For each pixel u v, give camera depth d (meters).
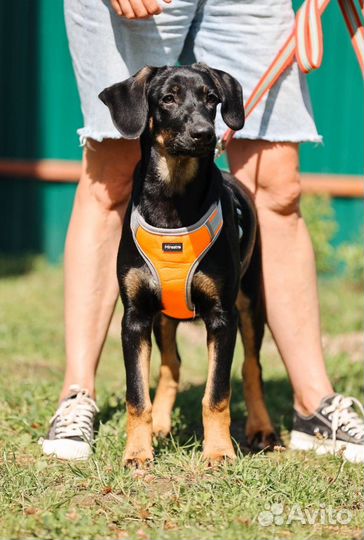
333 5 9.87
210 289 4.11
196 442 4.29
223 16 4.55
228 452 4.11
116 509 3.59
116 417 4.83
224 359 4.15
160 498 3.69
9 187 10.88
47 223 10.84
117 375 6.35
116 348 7.32
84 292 4.71
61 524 3.41
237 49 4.58
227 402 4.16
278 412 5.44
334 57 9.96
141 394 4.12
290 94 4.60
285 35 4.59
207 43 4.63
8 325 7.67
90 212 4.71
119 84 4.20
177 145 3.99
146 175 4.12
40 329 7.64
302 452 4.59
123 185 4.65
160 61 4.48
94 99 4.50
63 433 4.37
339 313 8.48
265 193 4.71
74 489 3.84
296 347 4.74
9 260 10.51
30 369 6.25
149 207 4.08
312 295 4.79
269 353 7.27
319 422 4.62
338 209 10.12
